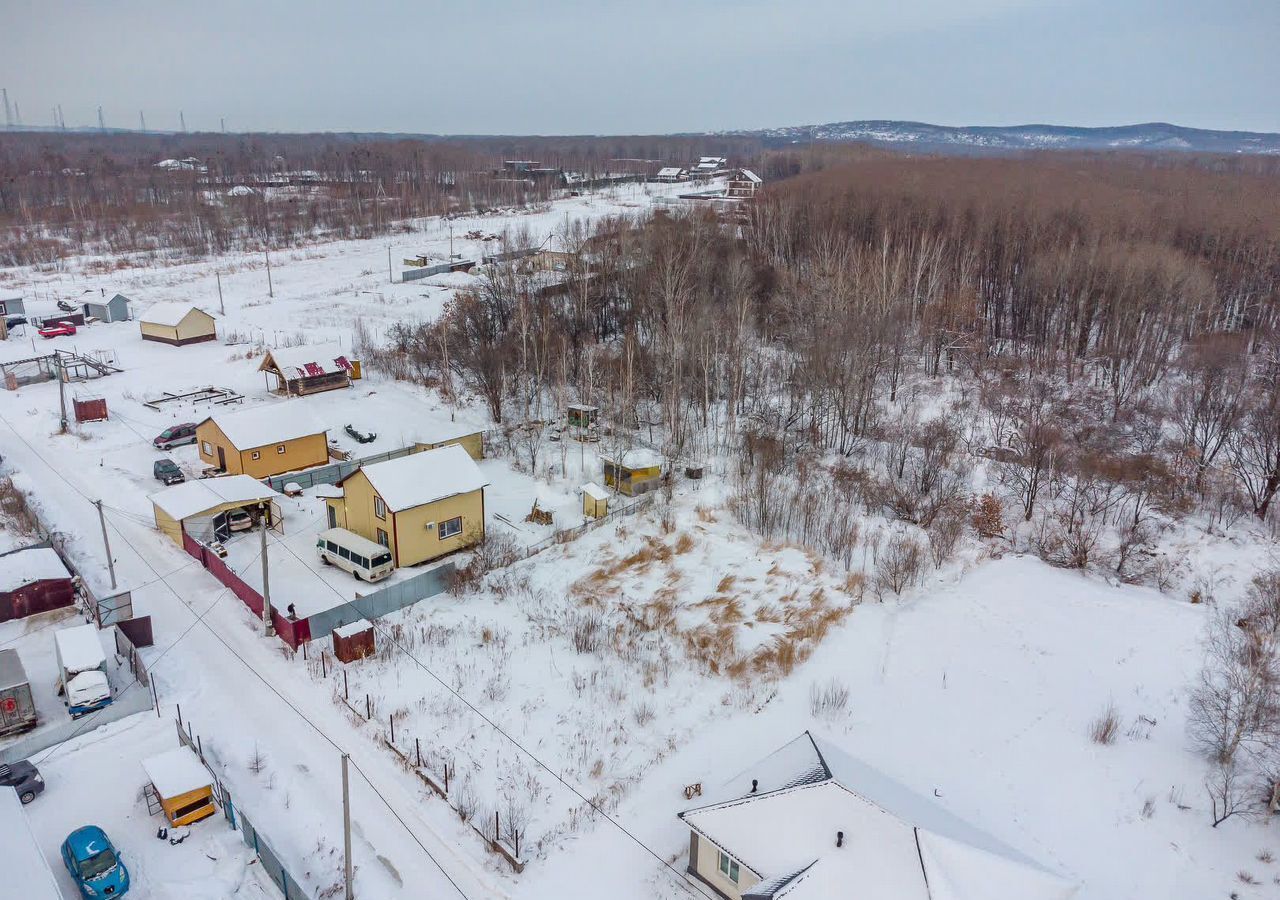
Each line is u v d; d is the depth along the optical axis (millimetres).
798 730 30297
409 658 33000
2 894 19062
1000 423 57031
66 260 113000
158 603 36375
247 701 30312
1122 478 49906
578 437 57438
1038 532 47062
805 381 57844
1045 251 83750
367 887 22781
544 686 31812
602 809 26172
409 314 87125
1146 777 28234
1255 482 50469
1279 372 58750
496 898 22859
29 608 35094
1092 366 71188
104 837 22375
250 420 49062
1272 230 87875
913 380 67375
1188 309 73375
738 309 65625
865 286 68938
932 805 24812
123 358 71500
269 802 25641
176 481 47812
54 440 53688
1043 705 32156
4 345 74250
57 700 29906
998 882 21188
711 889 23406
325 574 39219
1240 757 28719
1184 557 44344
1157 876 24422
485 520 45281
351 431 56125
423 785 26703
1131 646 35812
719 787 26812
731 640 35375
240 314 86438
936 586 41375
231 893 22328
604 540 43875
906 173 136125
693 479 51906
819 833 22234
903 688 33000
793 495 46906
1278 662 30984
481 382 60875
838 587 40094
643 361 63312
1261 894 23719
